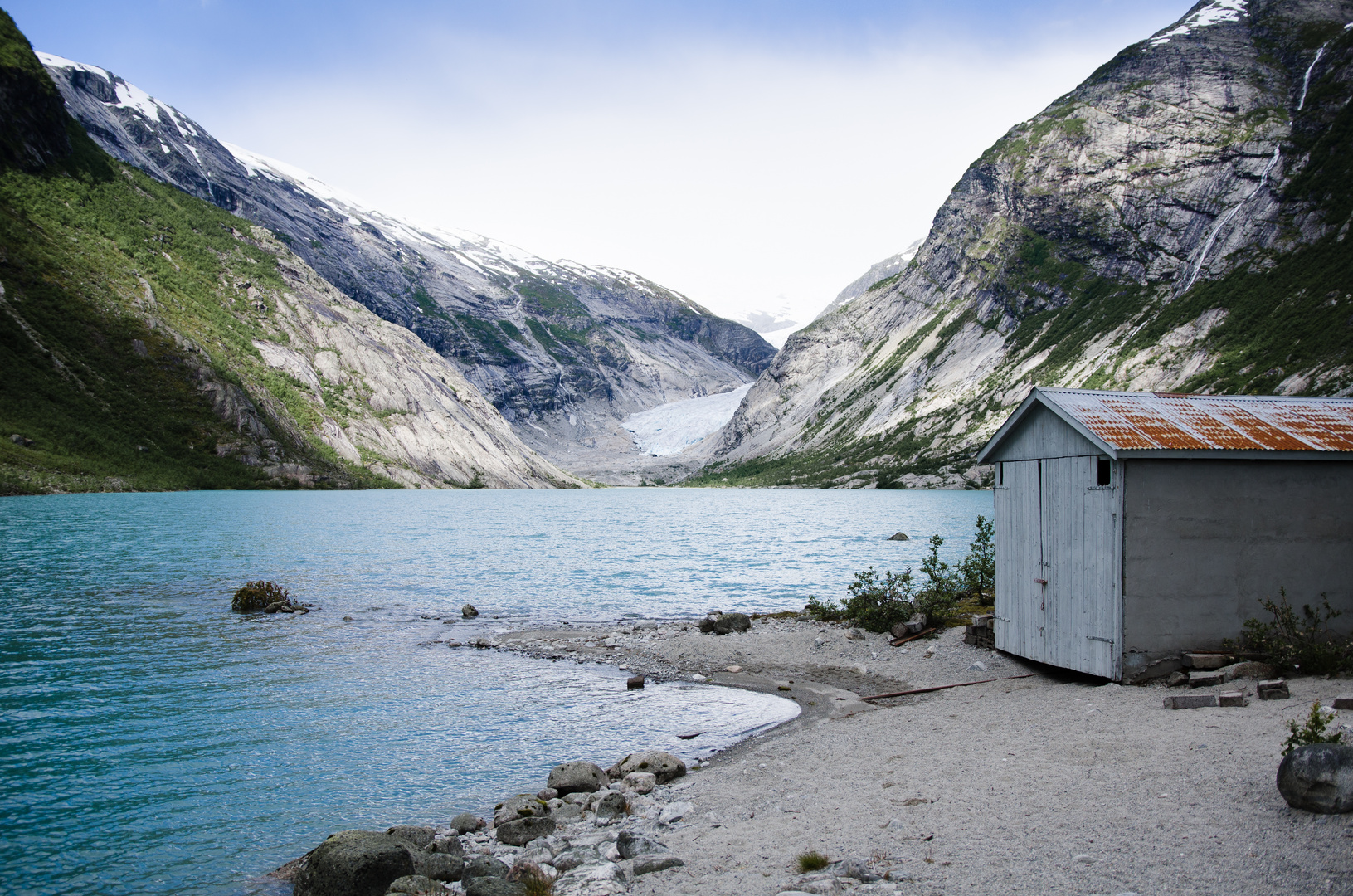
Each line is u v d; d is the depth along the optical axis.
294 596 40.16
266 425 161.75
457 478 197.50
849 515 113.50
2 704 20.95
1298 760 9.34
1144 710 14.96
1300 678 15.93
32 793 15.13
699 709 20.47
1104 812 10.11
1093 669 17.78
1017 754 13.48
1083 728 14.48
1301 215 169.38
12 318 133.50
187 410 147.50
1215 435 17.58
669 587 44.12
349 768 16.58
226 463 143.50
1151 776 11.29
